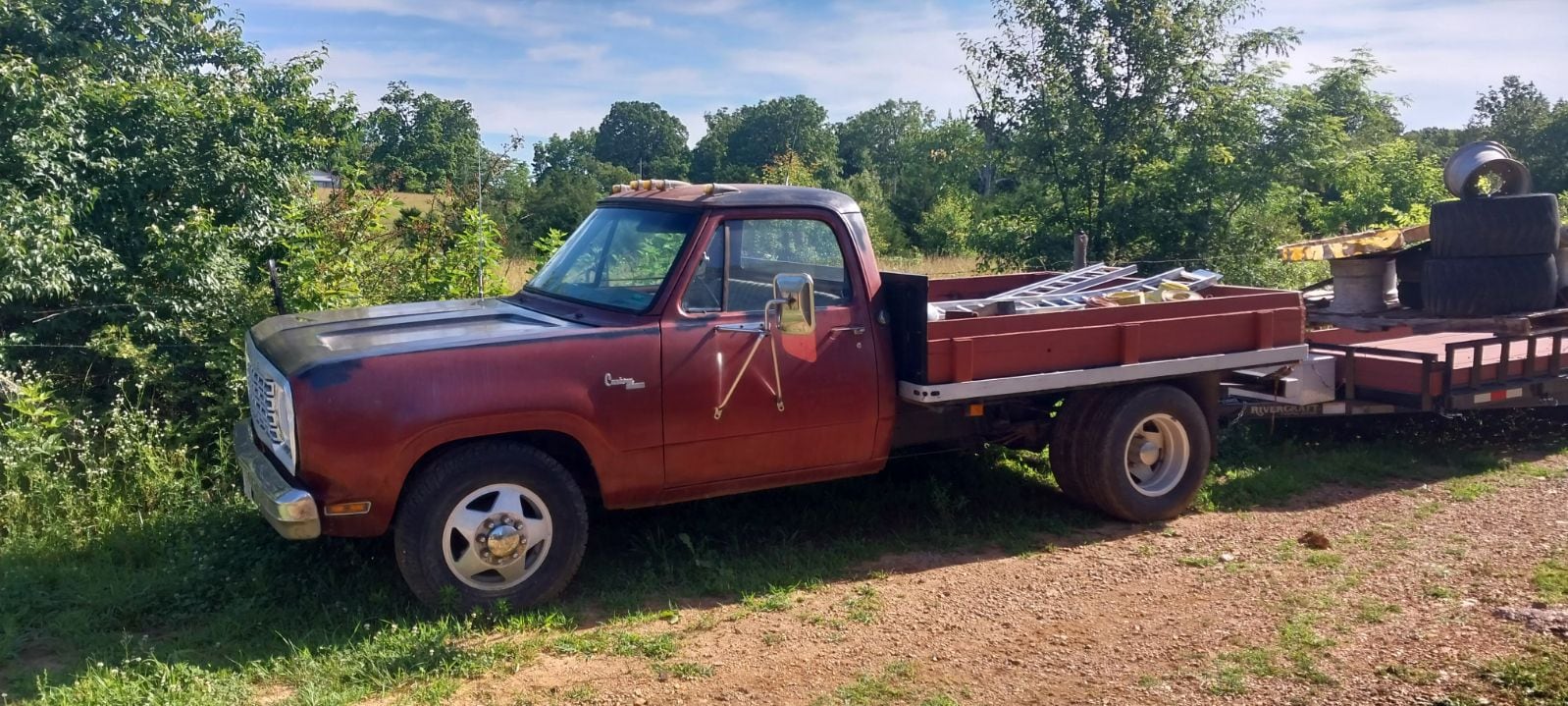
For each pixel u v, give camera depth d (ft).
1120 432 20.93
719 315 17.69
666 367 17.04
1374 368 25.61
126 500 20.51
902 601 17.20
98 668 14.24
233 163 27.61
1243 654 14.69
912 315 18.83
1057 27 48.24
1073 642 15.40
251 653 14.94
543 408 16.10
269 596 16.74
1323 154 47.91
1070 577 18.29
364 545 18.54
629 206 19.69
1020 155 49.65
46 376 22.77
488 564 16.20
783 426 18.13
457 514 15.98
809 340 18.25
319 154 31.55
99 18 29.81
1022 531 20.77
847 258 18.83
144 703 13.33
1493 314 26.05
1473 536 19.85
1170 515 21.67
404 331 17.10
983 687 13.88
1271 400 24.79
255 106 28.58
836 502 21.83
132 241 25.88
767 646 15.38
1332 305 30.73
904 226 119.65
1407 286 29.84
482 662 14.58
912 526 21.09
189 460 22.31
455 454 15.99
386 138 65.41
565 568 16.84
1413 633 15.20
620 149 240.94
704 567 18.39
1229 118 47.21
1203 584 17.75
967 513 21.75
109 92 26.37
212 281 25.59
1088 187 48.98
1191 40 47.37
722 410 17.53
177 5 31.63
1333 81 53.16
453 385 15.61
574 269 19.61
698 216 17.79
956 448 22.68
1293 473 24.47
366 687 13.85
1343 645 14.88
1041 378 19.67
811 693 13.78
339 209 32.55
